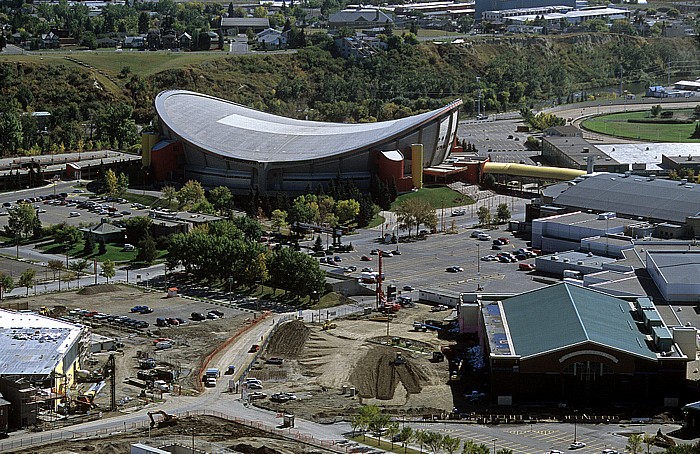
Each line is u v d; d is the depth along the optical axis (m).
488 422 194.50
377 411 187.38
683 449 169.25
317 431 189.00
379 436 186.00
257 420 194.38
